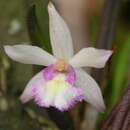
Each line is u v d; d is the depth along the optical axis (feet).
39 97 0.71
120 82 0.91
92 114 0.88
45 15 0.71
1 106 0.98
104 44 0.82
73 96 0.71
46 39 0.73
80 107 0.86
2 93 0.99
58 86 0.73
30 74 1.01
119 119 0.71
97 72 0.79
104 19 0.81
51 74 0.71
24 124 0.95
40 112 0.95
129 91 0.70
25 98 0.72
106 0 0.81
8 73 1.01
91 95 0.71
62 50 0.70
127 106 0.70
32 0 0.71
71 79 0.71
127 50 0.94
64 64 0.70
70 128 0.82
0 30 1.12
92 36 0.93
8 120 0.95
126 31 1.05
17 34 1.11
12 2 1.17
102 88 0.84
